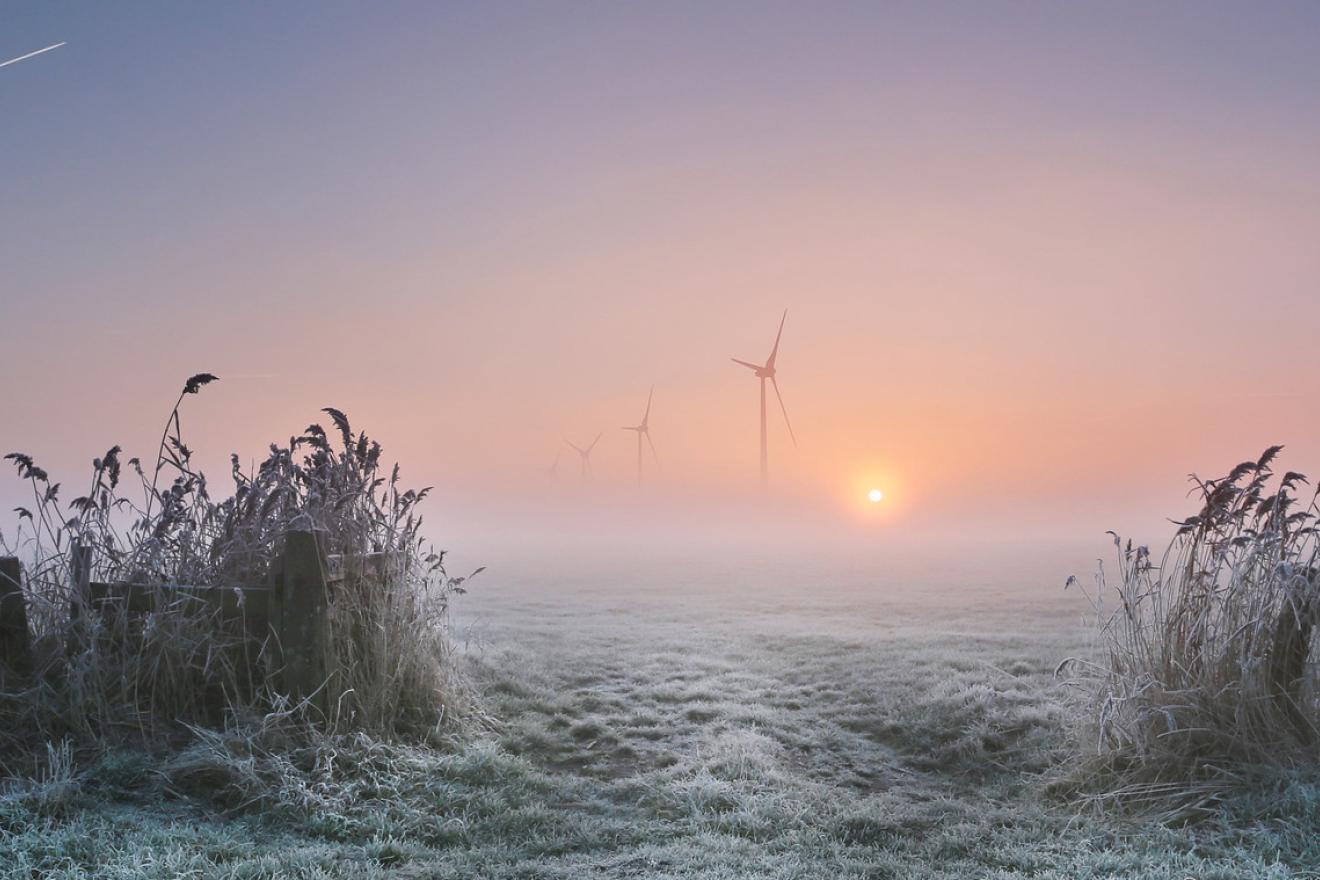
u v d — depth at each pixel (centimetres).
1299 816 510
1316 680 595
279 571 619
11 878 387
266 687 605
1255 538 611
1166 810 546
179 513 649
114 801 495
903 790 620
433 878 436
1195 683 605
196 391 664
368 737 597
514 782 583
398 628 686
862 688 891
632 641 1264
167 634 598
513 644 1170
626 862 470
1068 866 467
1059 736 690
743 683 941
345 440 730
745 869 460
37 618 608
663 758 674
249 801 506
